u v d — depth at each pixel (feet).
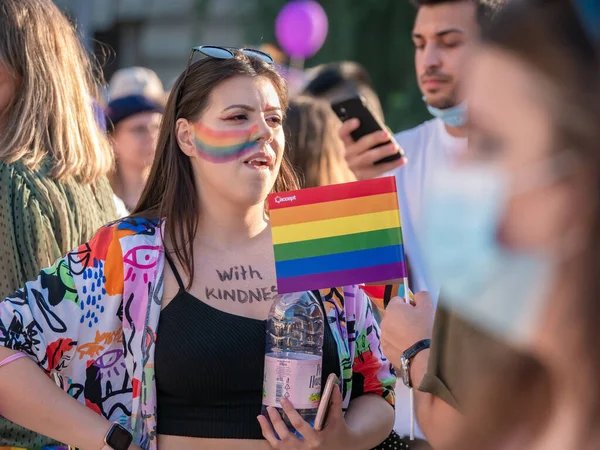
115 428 6.63
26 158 7.91
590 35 2.49
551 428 2.93
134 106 14.15
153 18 32.07
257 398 6.79
